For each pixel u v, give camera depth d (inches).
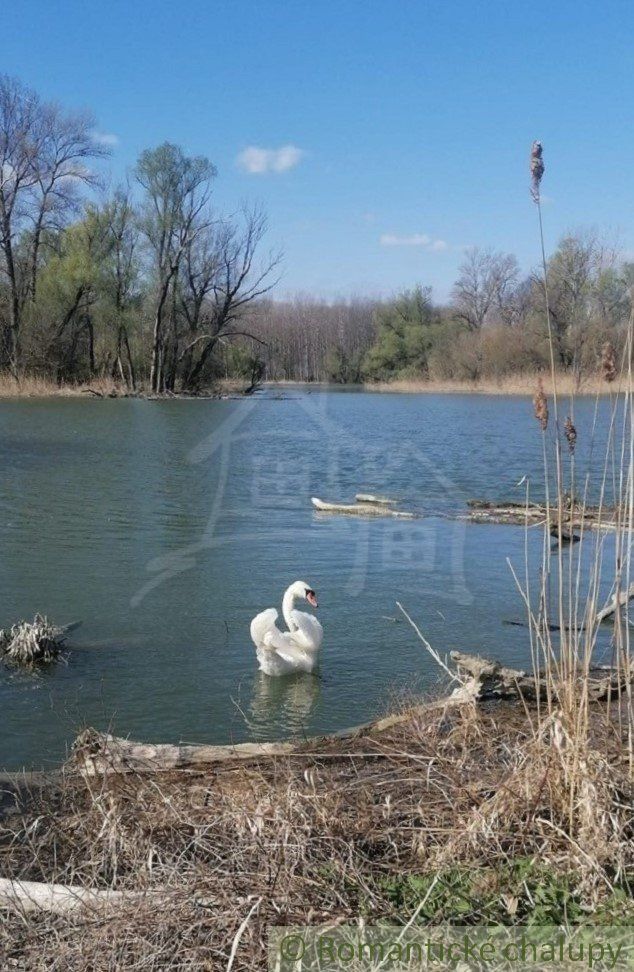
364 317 2726.4
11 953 140.3
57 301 2132.1
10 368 2122.3
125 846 162.6
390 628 360.8
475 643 340.2
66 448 987.9
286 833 154.7
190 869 152.3
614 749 188.2
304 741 237.1
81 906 147.4
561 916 140.9
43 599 398.0
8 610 381.4
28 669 313.3
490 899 145.1
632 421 172.9
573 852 153.2
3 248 2123.5
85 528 553.0
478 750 205.8
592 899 143.6
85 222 2155.5
